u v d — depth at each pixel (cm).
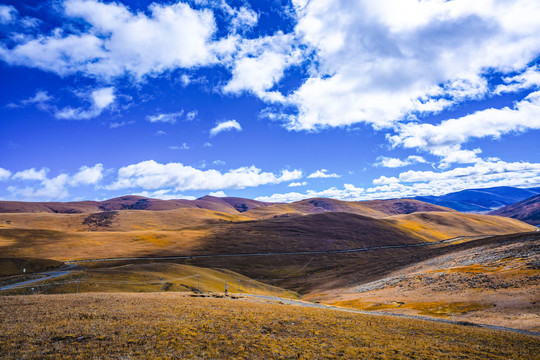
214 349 2398
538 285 5916
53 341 2416
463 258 10400
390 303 7375
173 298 4950
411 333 3444
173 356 2203
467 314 5484
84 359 2092
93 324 2883
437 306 6241
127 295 5150
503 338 3444
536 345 3195
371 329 3481
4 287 6756
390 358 2473
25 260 12588
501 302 5684
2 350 2192
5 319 3042
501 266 7881
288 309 4575
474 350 2867
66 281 7462
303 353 2447
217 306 4319
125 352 2227
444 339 3266
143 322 3008
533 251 8306
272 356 2345
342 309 5888
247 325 3183
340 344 2766
